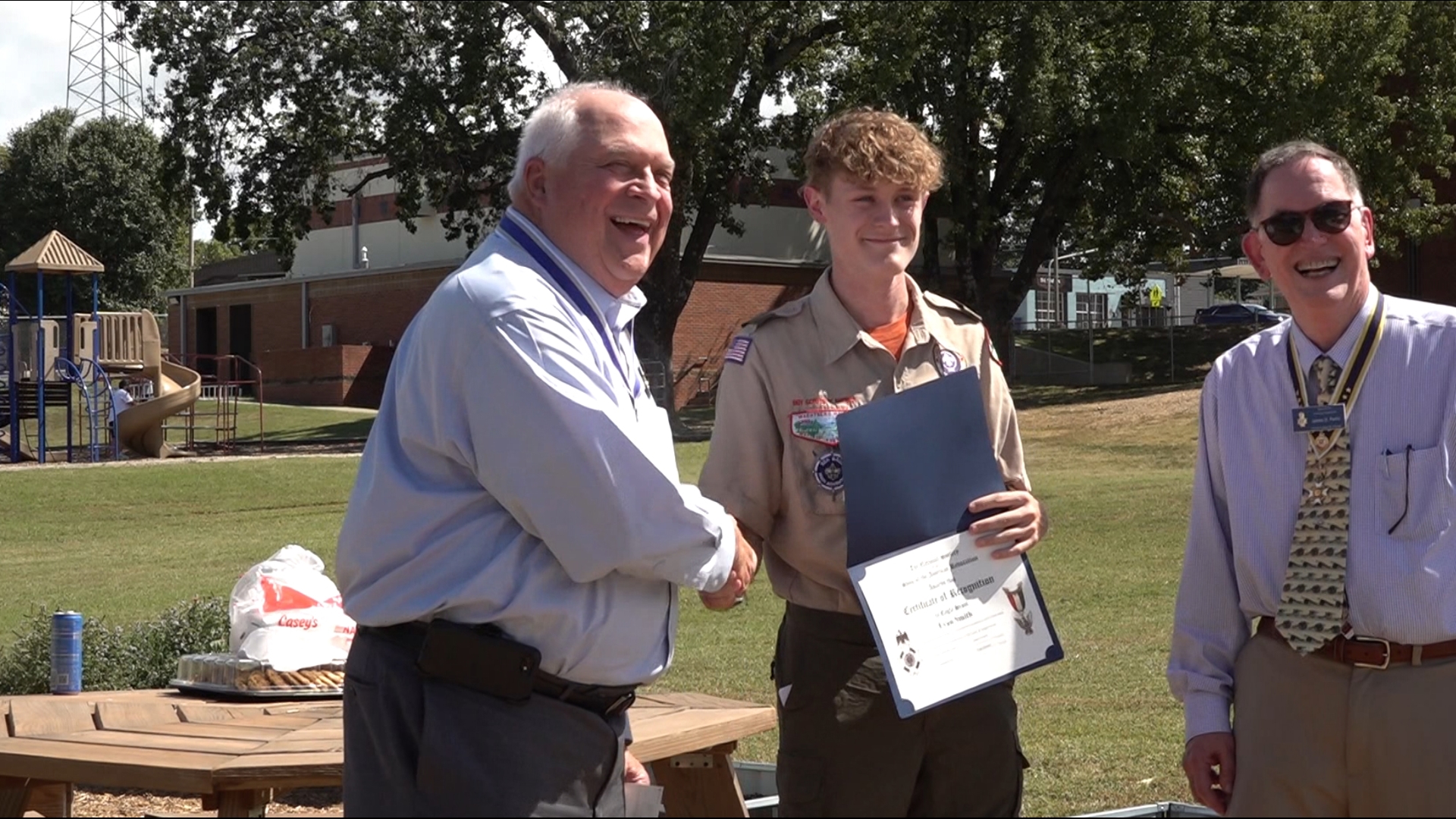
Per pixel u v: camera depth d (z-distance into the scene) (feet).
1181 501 53.36
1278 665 11.07
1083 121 106.52
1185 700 11.74
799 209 143.23
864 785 11.34
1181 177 119.75
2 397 92.73
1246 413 11.35
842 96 108.88
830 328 11.68
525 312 9.51
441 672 9.61
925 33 101.76
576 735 9.75
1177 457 75.00
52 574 46.42
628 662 9.91
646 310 106.52
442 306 9.73
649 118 10.32
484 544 9.68
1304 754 10.87
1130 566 39.47
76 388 103.04
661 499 9.53
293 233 106.73
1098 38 108.58
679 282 106.83
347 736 10.04
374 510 9.84
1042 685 24.48
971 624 10.78
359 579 9.93
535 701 9.61
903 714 10.47
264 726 14.03
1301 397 11.05
